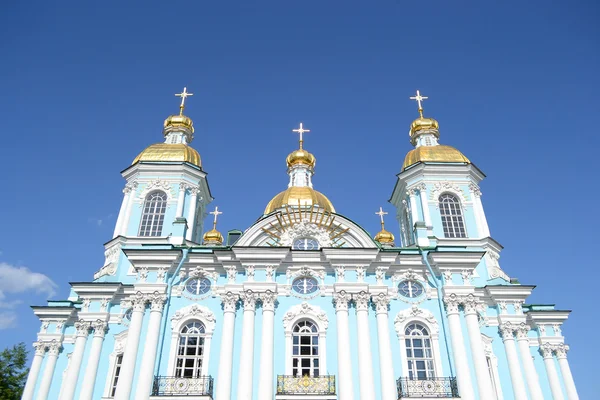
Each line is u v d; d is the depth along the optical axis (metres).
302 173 42.09
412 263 29.38
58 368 30.69
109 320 29.78
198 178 37.91
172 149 38.66
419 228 32.28
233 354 26.23
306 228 30.73
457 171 37.53
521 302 30.59
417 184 37.41
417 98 46.25
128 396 24.83
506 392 28.05
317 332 27.39
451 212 36.47
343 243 30.69
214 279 28.69
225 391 24.95
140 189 36.41
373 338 26.95
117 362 28.48
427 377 26.36
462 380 25.53
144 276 28.22
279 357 26.39
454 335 26.86
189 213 36.25
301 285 28.75
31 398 29.58
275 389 25.44
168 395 24.62
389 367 25.91
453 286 28.28
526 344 29.42
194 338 27.20
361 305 27.48
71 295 34.12
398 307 28.20
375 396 25.27
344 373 25.50
